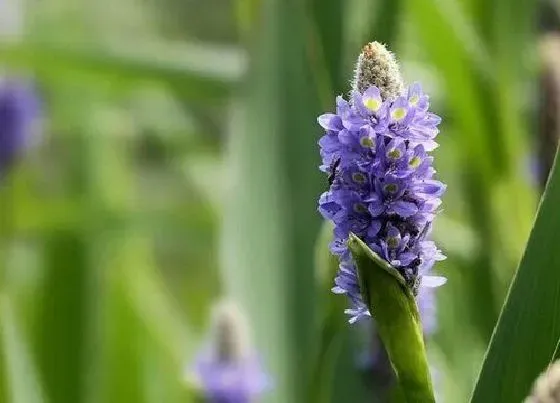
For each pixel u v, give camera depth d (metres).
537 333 0.61
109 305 1.36
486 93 1.12
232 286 0.99
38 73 1.33
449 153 1.22
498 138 1.12
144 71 1.16
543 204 0.61
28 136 1.38
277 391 0.97
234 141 1.01
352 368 0.91
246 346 0.98
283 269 0.98
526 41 1.15
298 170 0.99
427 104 0.60
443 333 1.14
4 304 1.12
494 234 1.12
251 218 0.99
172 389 1.33
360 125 0.60
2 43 1.18
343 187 0.60
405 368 0.60
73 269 1.35
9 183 1.38
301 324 0.97
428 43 1.13
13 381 1.09
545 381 0.54
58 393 1.31
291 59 0.99
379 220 0.60
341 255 0.61
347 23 0.99
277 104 0.99
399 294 0.60
